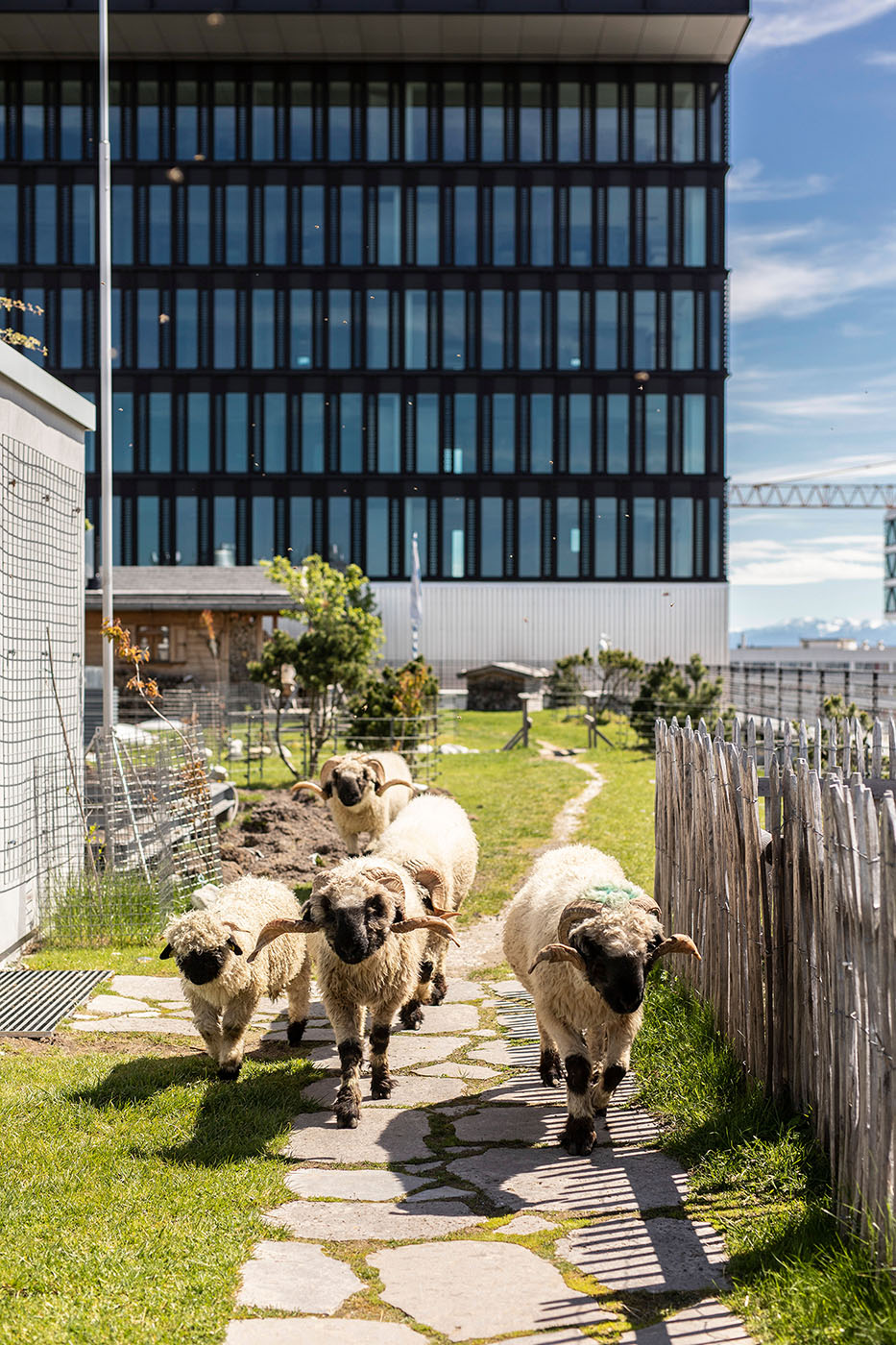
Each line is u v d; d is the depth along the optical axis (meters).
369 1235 4.95
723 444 52.53
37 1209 5.10
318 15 47.81
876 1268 4.21
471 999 8.93
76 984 9.09
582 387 52.22
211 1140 5.98
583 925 5.72
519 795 20.78
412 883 7.57
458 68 51.97
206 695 27.03
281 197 51.84
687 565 52.56
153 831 12.28
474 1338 4.09
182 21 48.03
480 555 52.16
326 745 28.19
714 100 52.28
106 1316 4.18
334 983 6.56
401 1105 6.67
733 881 6.77
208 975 6.67
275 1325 4.19
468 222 52.16
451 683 51.75
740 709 36.50
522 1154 5.88
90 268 51.16
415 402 52.03
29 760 10.74
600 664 40.22
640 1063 7.06
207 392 51.62
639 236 52.22
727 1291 4.40
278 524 51.84
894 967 4.30
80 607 12.45
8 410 10.37
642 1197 5.29
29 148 51.31
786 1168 5.21
